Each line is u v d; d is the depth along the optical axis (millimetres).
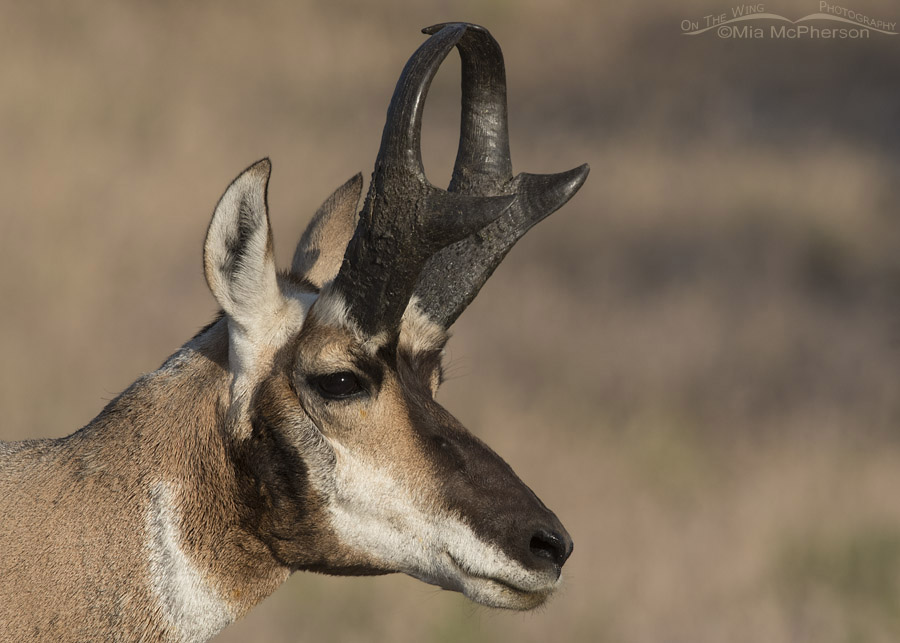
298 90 59281
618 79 68812
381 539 13352
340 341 13109
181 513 13234
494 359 34875
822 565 27328
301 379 13164
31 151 44062
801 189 53406
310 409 13188
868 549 27844
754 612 25391
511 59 69562
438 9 74688
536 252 44375
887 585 27109
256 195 12711
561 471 29016
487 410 31078
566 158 54406
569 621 24406
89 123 48562
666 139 59719
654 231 47938
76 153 45000
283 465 13164
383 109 59125
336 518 13312
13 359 30750
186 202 43094
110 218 40531
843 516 29094
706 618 25078
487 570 13117
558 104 64188
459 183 14984
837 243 49219
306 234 15539
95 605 12930
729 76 70875
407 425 13344
